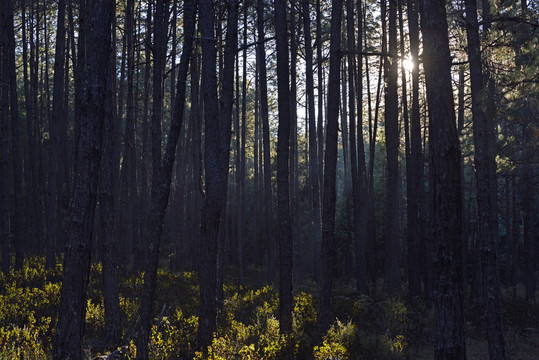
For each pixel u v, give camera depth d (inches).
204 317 366.0
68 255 213.6
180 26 1114.7
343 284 964.0
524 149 413.7
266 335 414.0
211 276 368.8
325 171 427.5
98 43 219.9
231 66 483.8
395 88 791.1
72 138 1368.1
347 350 402.3
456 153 240.1
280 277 450.0
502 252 1392.7
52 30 1322.6
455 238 236.4
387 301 626.8
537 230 1304.1
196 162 983.0
